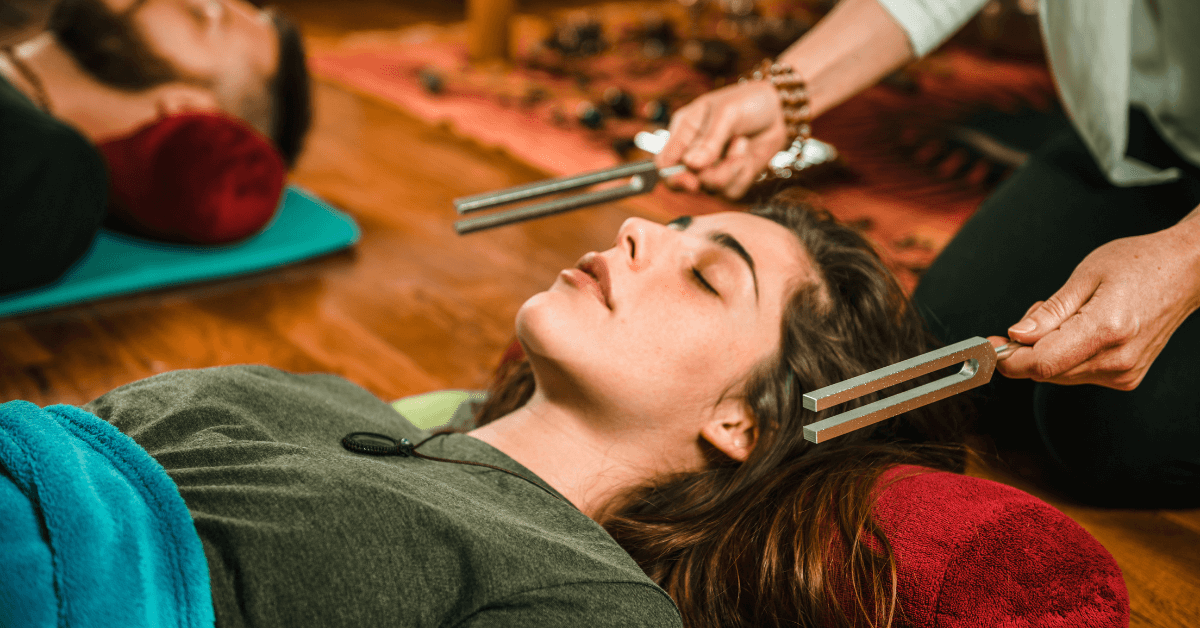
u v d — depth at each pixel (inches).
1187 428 46.4
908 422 43.1
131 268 75.6
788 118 53.6
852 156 110.8
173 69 79.8
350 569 27.6
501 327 74.4
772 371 39.9
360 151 109.4
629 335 37.4
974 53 165.0
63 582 25.1
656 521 39.0
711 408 39.4
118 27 77.2
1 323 67.8
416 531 29.0
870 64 54.6
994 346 33.9
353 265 83.1
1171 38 51.9
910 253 85.0
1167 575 46.6
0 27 77.8
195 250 80.3
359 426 38.2
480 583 28.8
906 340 43.9
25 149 64.8
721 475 40.8
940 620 30.1
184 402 34.1
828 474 37.1
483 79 139.3
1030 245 55.4
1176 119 53.6
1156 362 47.4
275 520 27.9
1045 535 31.0
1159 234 36.1
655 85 138.7
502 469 35.5
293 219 87.9
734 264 39.8
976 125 123.1
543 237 90.9
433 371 67.3
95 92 77.9
